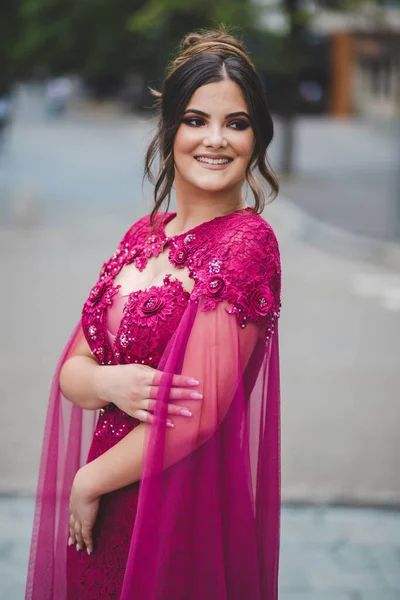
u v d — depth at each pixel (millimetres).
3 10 46250
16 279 10969
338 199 19328
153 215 2342
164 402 2066
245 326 2104
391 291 10883
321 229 15297
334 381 7297
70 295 10141
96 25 46469
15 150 30000
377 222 16062
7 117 32969
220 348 2072
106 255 12789
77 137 36094
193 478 2086
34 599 2477
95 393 2254
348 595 3854
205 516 2084
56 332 8570
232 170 2197
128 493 2236
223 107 2156
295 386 7164
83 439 2537
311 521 4672
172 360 2080
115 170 24812
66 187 21172
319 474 5441
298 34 21859
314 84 47250
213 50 2188
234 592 2131
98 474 2174
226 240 2137
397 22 22922
